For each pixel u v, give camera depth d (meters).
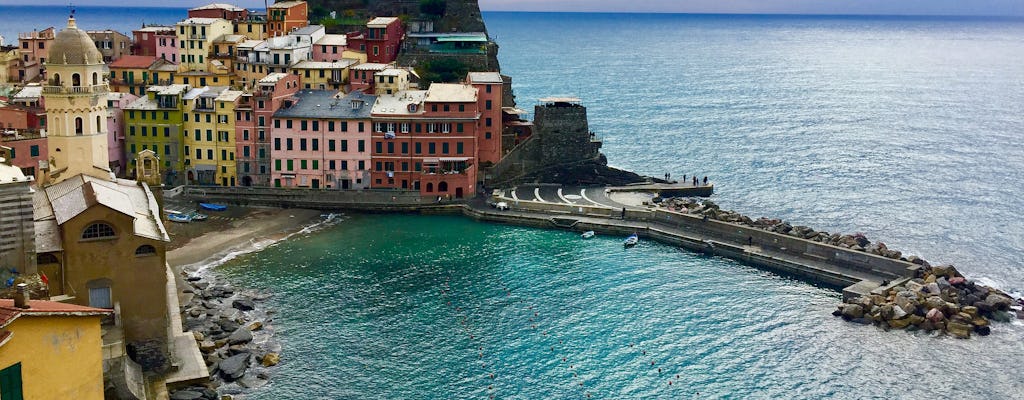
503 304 130.88
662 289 138.38
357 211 182.38
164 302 99.94
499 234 168.50
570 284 139.75
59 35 114.88
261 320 122.75
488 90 192.12
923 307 127.44
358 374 108.19
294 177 187.12
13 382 55.91
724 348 117.19
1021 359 115.06
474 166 188.12
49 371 58.47
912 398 105.00
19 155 159.75
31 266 88.69
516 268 147.50
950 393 106.25
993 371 111.75
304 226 170.50
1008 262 155.25
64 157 116.00
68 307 61.06
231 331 118.25
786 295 137.25
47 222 98.50
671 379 108.56
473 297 133.38
